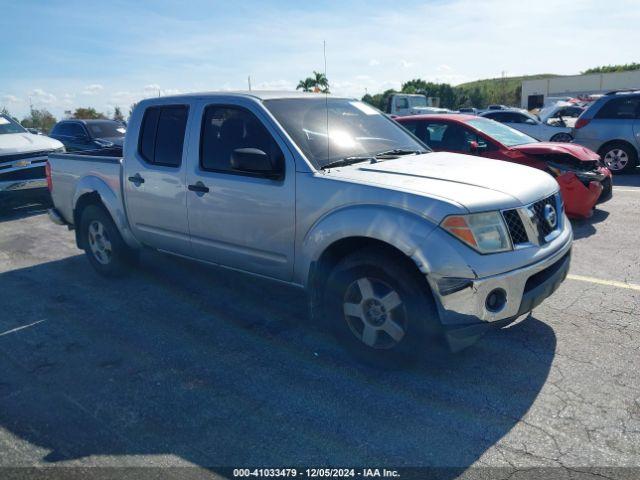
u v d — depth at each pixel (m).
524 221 3.38
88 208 5.63
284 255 3.91
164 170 4.65
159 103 4.80
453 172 3.71
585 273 5.26
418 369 3.60
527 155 7.12
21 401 3.45
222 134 4.28
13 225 8.83
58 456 2.89
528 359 3.66
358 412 3.16
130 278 5.72
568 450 2.75
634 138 10.89
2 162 9.14
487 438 2.88
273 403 3.29
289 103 4.28
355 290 3.56
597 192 6.91
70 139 14.59
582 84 59.94
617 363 3.56
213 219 4.30
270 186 3.87
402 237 3.19
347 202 3.48
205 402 3.34
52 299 5.25
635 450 2.73
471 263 3.10
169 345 4.14
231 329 4.37
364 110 4.87
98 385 3.60
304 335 4.20
